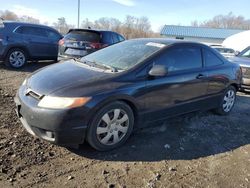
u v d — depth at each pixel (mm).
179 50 5125
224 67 5992
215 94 5816
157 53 4754
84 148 4270
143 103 4469
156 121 4816
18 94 4336
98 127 4059
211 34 53969
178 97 5000
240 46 28328
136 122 4520
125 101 4285
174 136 4926
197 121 5734
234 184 3689
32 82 4289
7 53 10711
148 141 4656
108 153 4199
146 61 4582
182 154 4348
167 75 4785
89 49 10148
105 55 5117
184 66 5152
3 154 3920
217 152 4512
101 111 4023
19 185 3346
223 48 19609
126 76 4332
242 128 5605
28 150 4082
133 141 4613
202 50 5605
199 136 5027
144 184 3543
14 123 4926
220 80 5852
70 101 3803
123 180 3590
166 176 3748
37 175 3557
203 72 5449
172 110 4977
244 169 4082
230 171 3994
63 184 3428
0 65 11234
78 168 3773
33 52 11422
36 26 11562
